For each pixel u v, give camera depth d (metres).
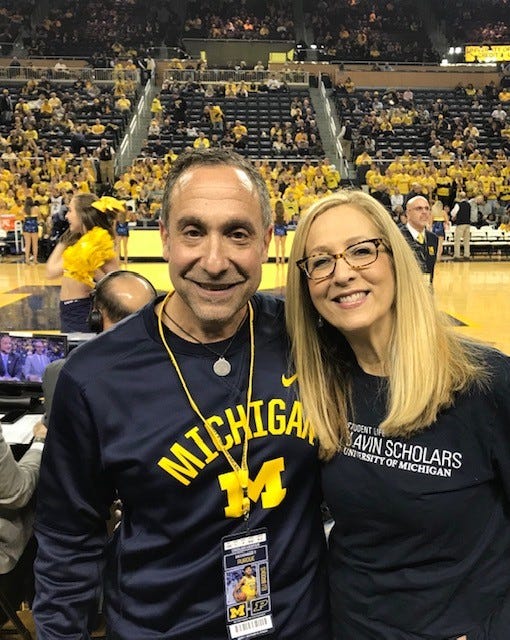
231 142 18.73
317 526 1.38
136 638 1.25
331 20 32.19
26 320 7.09
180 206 1.17
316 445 1.31
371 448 1.29
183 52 26.92
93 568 1.35
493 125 20.95
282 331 1.39
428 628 1.23
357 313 1.30
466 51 29.88
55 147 17.66
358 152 18.31
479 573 1.24
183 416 1.23
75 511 1.32
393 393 1.26
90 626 1.37
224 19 31.45
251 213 1.18
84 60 25.50
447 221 13.95
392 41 31.88
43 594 1.31
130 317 1.32
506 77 24.69
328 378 1.35
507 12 32.81
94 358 1.26
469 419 1.24
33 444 2.05
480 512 1.25
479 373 1.23
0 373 2.59
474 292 9.23
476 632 1.22
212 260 1.15
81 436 1.25
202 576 1.23
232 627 1.23
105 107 20.33
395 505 1.25
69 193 14.05
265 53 29.25
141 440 1.22
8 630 2.24
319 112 22.00
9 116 19.20
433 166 17.05
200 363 1.26
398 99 22.80
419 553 1.25
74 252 3.57
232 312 1.21
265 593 1.26
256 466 1.25
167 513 1.23
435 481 1.23
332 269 1.30
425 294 1.31
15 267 12.12
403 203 15.27
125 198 14.72
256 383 1.29
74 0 30.78
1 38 27.52
